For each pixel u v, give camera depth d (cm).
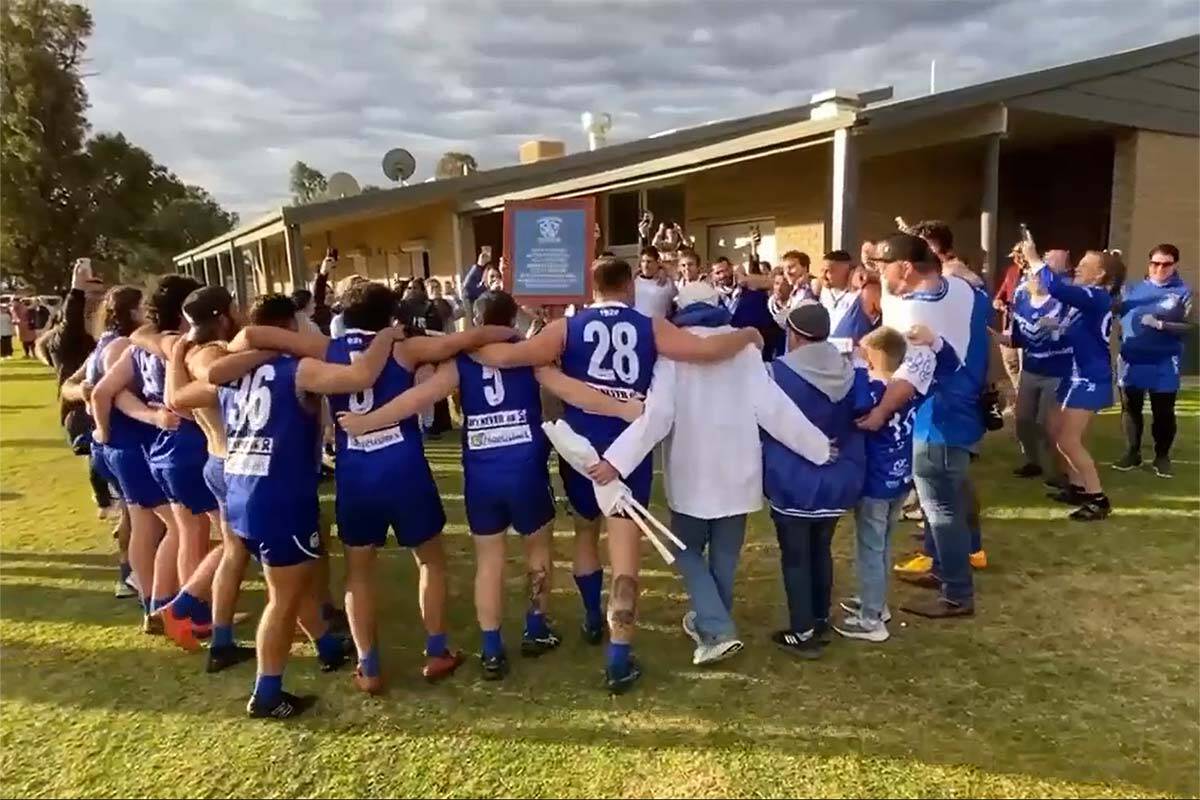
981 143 1066
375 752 305
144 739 317
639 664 369
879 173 1119
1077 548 493
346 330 335
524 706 336
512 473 345
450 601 452
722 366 346
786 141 812
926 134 903
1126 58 973
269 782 288
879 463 367
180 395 343
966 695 334
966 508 422
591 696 342
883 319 402
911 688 341
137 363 398
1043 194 1270
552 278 598
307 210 1302
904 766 287
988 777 280
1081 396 532
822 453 345
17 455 902
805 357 349
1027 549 494
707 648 361
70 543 573
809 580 366
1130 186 1048
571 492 373
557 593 461
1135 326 646
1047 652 368
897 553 505
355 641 348
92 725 329
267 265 2166
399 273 1758
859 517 381
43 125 3934
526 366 345
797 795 272
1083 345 530
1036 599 424
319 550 328
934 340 369
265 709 329
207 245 2203
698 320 351
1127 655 363
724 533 365
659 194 1396
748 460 348
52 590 482
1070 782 276
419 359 335
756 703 332
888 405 353
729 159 891
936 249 452
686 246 859
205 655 392
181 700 348
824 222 1079
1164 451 650
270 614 325
